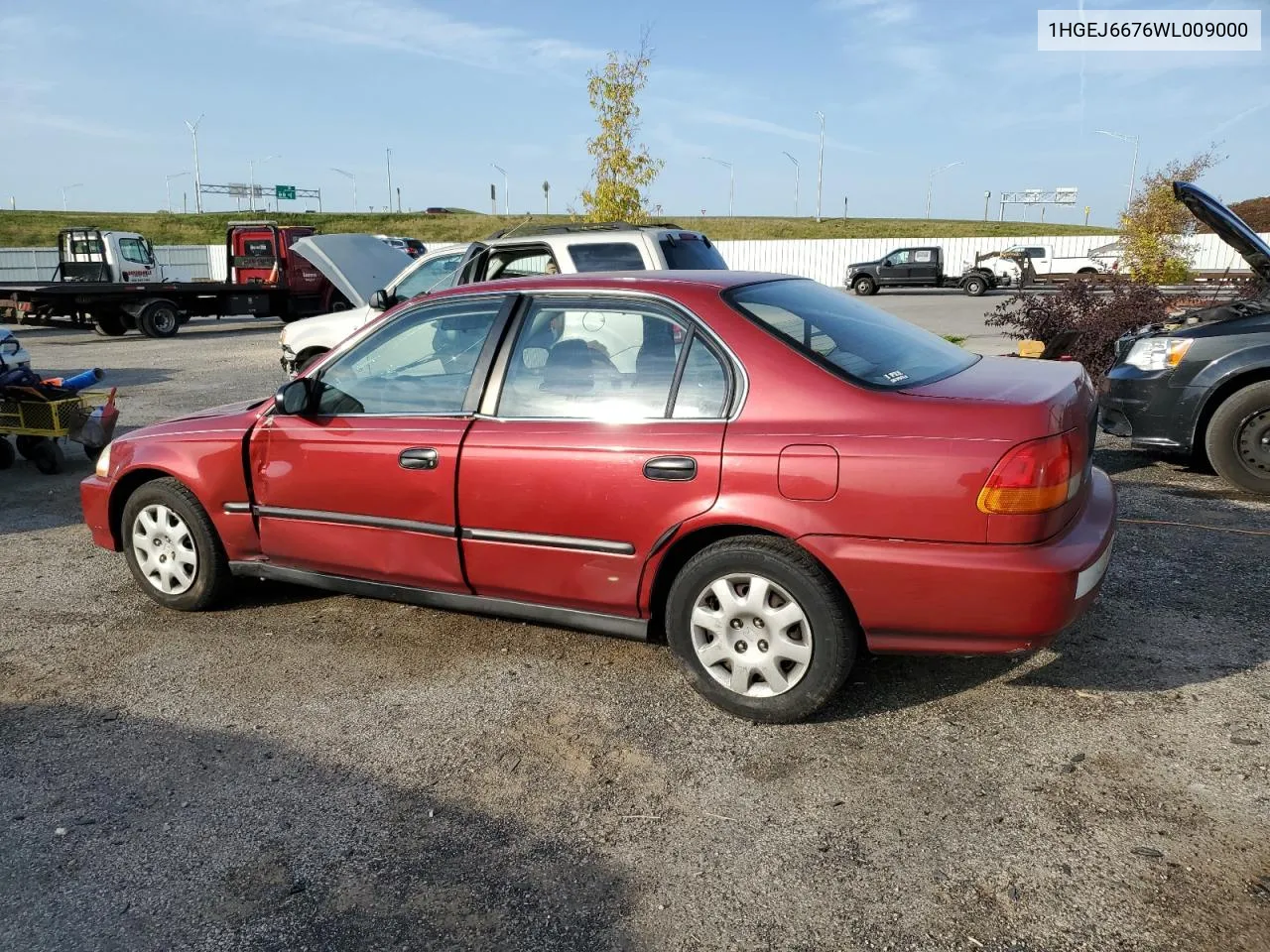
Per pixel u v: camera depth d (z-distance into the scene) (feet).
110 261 72.79
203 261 133.28
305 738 11.29
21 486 24.68
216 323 82.53
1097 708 11.21
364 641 14.06
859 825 9.23
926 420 10.05
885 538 10.08
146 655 13.75
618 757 10.65
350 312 32.83
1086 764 10.07
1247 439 19.75
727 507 10.65
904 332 12.66
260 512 14.15
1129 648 12.73
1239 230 20.68
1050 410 9.99
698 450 10.78
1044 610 9.77
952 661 12.60
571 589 11.96
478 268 27.45
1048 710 11.22
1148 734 10.61
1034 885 8.27
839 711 11.41
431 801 9.93
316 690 12.51
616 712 11.66
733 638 11.12
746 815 9.47
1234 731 10.58
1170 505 19.25
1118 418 21.59
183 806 9.96
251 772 10.59
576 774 10.32
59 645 14.20
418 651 13.65
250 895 8.55
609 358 11.73
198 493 14.53
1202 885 8.16
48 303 63.67
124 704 12.28
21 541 19.63
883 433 10.09
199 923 8.22
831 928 7.88
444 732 11.34
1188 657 12.39
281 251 71.31
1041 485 9.71
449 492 12.35
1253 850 8.57
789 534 10.38
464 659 13.30
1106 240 126.93
